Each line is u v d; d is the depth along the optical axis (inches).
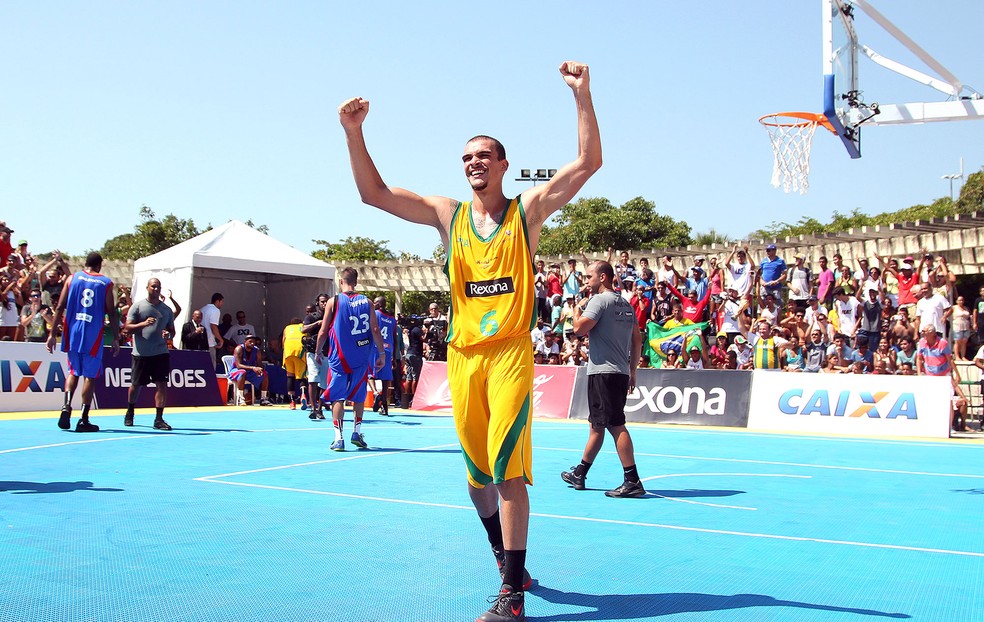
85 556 166.1
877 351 593.6
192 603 136.3
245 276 844.6
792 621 132.6
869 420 518.9
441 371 686.5
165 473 283.0
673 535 200.2
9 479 263.0
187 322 683.4
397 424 529.0
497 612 128.1
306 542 183.6
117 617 128.4
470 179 141.1
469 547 181.5
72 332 402.0
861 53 449.7
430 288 1086.4
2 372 533.3
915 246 748.6
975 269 789.9
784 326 621.6
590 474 312.0
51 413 530.0
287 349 643.5
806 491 275.1
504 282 136.9
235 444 378.6
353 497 244.4
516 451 133.4
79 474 275.7
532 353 138.7
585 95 135.9
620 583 155.7
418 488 263.4
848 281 641.0
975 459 376.5
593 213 1465.3
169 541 181.5
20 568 155.6
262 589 145.3
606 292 267.1
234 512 216.8
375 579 153.8
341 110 139.6
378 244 1581.0
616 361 262.7
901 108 432.8
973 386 636.7
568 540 193.5
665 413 586.6
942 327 572.1
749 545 189.9
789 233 1472.7
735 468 335.6
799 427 537.0
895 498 261.9
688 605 141.4
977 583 157.6
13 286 578.9
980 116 406.6
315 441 401.7
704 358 647.8
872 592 150.6
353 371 367.6
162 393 428.1
